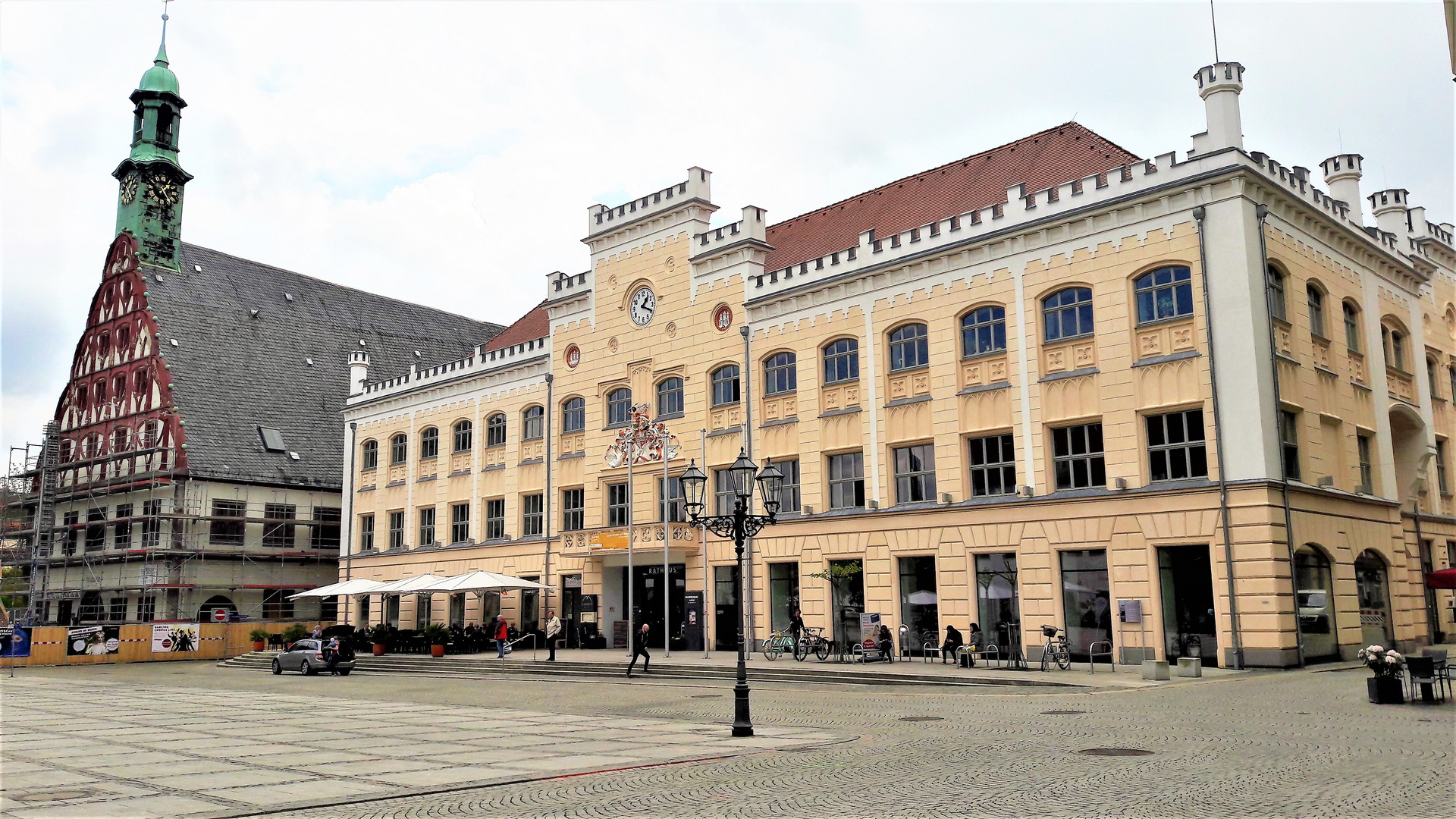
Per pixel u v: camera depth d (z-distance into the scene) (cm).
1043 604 3412
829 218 4866
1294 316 3334
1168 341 3247
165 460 6750
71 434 7619
